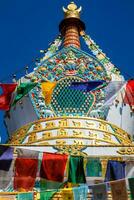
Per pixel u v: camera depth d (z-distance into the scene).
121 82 29.47
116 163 21.47
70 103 29.97
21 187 21.36
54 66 32.03
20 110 30.42
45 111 29.44
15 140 28.45
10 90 28.75
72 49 33.25
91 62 32.50
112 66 32.56
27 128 28.73
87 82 28.84
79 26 37.59
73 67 31.92
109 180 21.14
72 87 28.80
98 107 29.59
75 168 21.41
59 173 21.41
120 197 18.05
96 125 28.44
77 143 26.86
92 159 21.84
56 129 27.83
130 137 29.81
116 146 25.56
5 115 31.73
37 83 30.25
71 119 28.42
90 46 34.53
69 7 38.66
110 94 29.14
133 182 18.16
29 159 21.72
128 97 29.62
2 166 21.59
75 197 18.33
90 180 21.52
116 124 29.73
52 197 19.27
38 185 21.39
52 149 25.62
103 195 18.19
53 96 30.16
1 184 21.42
